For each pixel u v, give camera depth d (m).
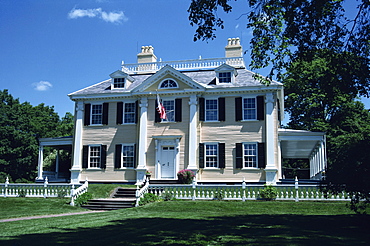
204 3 15.31
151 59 37.75
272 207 21.58
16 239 11.58
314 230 13.38
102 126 32.91
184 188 25.12
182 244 10.70
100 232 13.11
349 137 35.72
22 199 26.20
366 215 16.95
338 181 15.21
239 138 30.19
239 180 29.66
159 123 31.56
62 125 52.97
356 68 15.30
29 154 43.44
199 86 30.95
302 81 40.66
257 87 30.03
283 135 30.28
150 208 22.02
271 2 15.54
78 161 32.78
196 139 30.62
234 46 35.56
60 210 22.31
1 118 42.78
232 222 15.87
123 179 31.77
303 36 15.66
